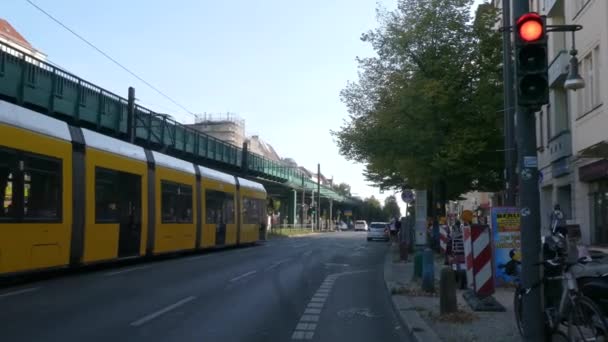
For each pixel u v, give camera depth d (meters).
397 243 42.00
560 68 23.66
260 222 39.34
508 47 16.64
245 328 10.22
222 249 34.09
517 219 15.20
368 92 32.28
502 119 26.19
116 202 19.52
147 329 9.88
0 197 13.77
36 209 15.08
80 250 17.19
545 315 8.33
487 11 26.58
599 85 20.39
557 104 26.14
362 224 103.94
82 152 17.55
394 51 26.86
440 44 25.86
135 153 21.31
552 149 26.48
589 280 7.98
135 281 16.36
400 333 10.30
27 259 14.63
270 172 61.72
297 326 10.63
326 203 122.06
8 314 10.83
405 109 25.17
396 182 37.59
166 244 23.56
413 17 26.41
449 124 25.59
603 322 6.97
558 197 26.98
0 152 13.84
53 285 15.10
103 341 8.88
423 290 14.65
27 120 15.06
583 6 21.56
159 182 23.16
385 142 26.02
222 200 31.23
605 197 21.02
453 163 24.80
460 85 25.58
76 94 27.61
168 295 13.83
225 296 13.98
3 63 23.06
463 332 9.67
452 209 71.50
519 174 8.23
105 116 30.08
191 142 41.62
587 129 21.48
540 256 8.06
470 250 13.76
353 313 12.27
